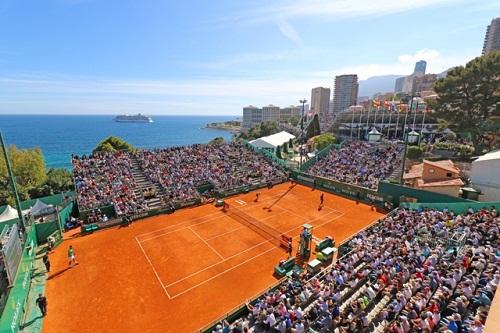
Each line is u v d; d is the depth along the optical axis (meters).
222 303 19.09
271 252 25.86
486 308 14.30
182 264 23.75
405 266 18.86
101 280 21.47
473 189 34.97
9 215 29.95
